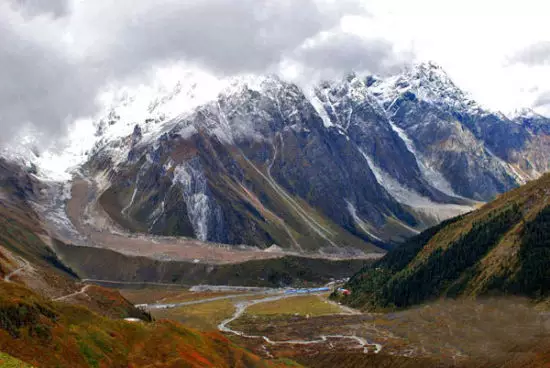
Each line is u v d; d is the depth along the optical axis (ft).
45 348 324.60
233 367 442.09
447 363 527.81
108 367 348.59
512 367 464.65
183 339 432.25
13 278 567.18
